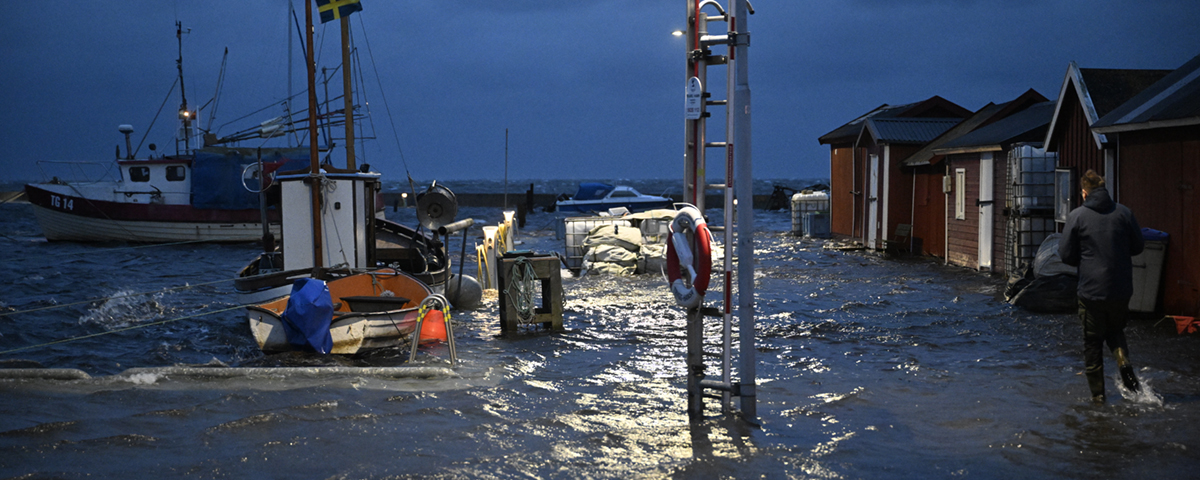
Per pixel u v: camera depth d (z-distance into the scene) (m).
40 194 27.52
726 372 6.04
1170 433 5.47
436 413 6.25
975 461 5.05
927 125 21.14
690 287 5.96
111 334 10.59
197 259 22.95
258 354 9.17
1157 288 9.88
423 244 15.05
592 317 11.59
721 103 5.81
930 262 18.64
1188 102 9.21
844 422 5.98
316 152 11.56
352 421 5.99
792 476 4.83
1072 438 5.44
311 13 11.41
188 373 7.38
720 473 4.89
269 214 28.14
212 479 4.79
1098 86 12.13
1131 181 10.54
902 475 4.82
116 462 5.07
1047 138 13.47
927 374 7.53
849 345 9.09
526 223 39.12
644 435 5.65
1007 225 14.88
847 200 24.50
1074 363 7.82
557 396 6.86
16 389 6.87
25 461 5.06
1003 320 10.48
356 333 9.02
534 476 4.85
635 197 40.81
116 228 27.66
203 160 27.47
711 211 48.69
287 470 4.95
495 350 9.19
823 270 17.05
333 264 11.56
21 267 19.75
